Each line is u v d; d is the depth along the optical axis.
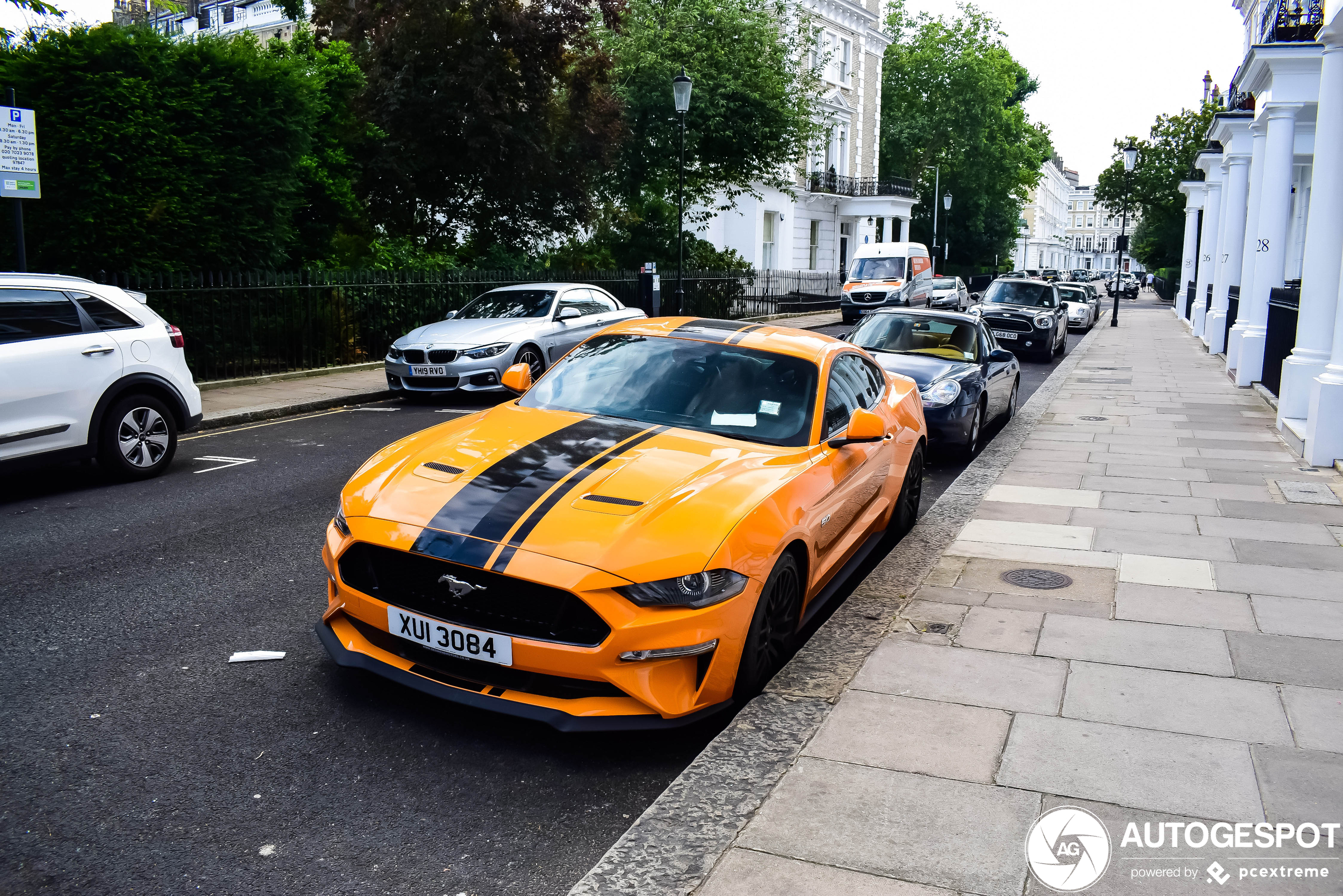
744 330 5.46
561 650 3.31
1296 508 7.13
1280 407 10.62
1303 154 17.98
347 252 17.50
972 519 6.85
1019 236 73.69
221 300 12.82
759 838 2.84
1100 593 5.15
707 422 4.64
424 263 18.03
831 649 4.32
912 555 5.92
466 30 18.28
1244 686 3.94
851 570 5.26
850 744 3.42
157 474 7.92
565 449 4.15
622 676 3.34
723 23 26.11
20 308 6.96
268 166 13.31
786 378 4.95
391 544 3.54
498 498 3.69
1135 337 26.95
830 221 44.81
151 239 11.84
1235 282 20.61
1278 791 3.13
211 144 12.40
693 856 2.75
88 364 7.25
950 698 3.81
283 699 3.87
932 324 10.62
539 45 18.75
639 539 3.44
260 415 10.95
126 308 7.70
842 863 2.71
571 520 3.52
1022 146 64.75
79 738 3.50
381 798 3.19
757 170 27.78
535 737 3.64
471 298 17.59
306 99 13.40
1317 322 10.16
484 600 3.42
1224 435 10.57
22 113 8.80
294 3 20.64
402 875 2.78
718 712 3.65
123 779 3.24
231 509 6.86
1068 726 3.57
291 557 5.75
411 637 3.56
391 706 3.83
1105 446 9.90
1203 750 3.40
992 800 3.05
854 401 5.39
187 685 3.97
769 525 3.78
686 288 25.38
